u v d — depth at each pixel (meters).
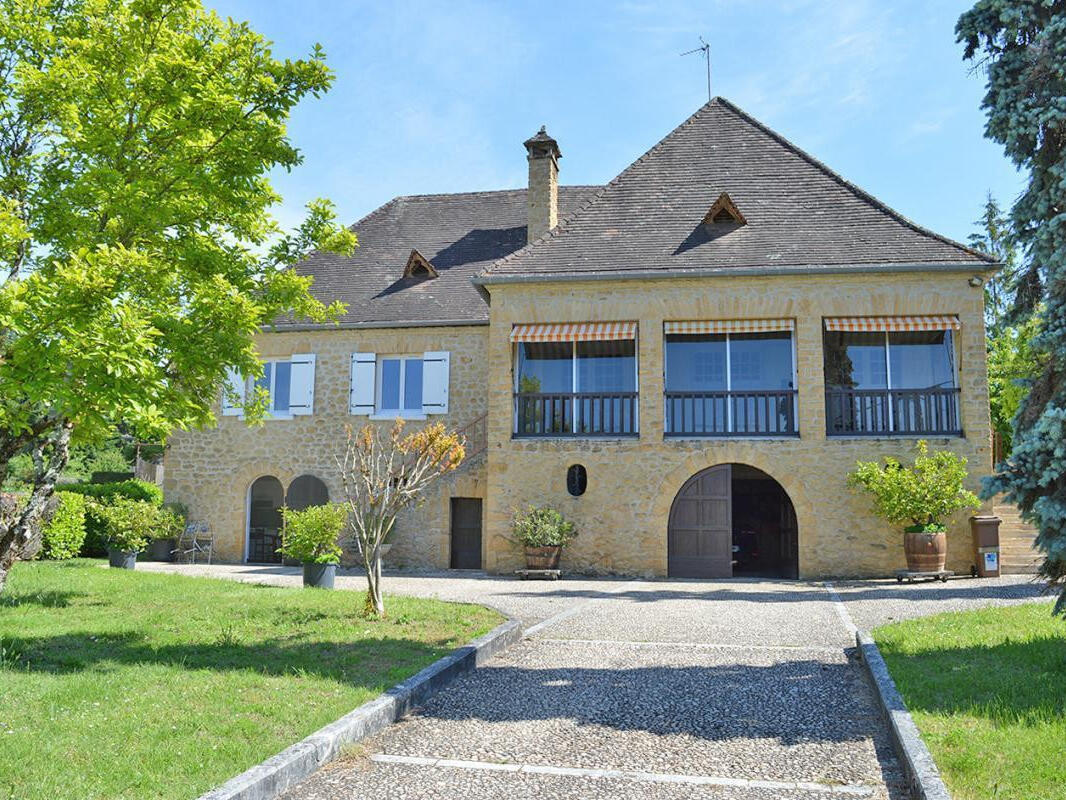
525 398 18.47
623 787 5.08
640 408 17.44
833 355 18.16
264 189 10.72
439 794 5.00
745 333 18.00
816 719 6.40
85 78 9.15
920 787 4.54
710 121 21.28
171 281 10.15
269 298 10.55
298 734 5.67
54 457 9.98
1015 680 6.70
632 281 17.59
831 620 10.83
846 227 17.80
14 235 8.21
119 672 7.25
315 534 13.82
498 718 6.60
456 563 19.59
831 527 16.58
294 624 9.82
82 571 14.67
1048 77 7.96
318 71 10.27
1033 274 8.48
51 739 5.36
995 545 15.84
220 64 10.09
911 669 7.21
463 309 20.14
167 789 4.61
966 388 16.59
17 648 8.07
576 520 17.41
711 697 7.06
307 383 20.45
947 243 17.00
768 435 17.09
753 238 17.86
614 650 9.10
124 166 9.68
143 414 7.55
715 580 16.59
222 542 20.53
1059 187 7.76
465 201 24.62
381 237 23.77
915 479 15.74
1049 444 7.17
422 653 8.28
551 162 21.77
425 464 11.15
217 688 6.77
